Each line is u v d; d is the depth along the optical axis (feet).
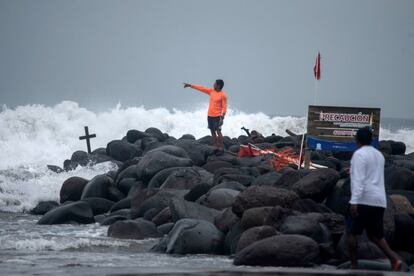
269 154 234.58
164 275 105.09
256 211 140.77
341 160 239.09
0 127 421.59
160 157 216.74
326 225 137.80
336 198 152.66
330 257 129.90
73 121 440.86
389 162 215.10
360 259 125.29
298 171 165.07
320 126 188.75
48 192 240.32
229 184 178.50
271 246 125.18
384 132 476.95
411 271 120.78
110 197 218.38
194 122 479.00
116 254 142.82
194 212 161.89
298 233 133.69
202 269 115.96
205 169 221.66
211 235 146.00
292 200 147.13
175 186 197.06
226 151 246.06
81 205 195.42
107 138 446.60
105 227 186.09
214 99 240.73
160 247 147.74
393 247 134.82
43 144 422.82
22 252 143.43
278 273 107.55
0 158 392.47
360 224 114.62
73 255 139.74
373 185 113.80
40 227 186.09
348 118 187.83
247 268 119.85
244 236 134.41
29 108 441.27
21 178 263.08
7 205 230.68
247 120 490.08
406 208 141.08
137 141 298.97
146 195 193.06
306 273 107.34
